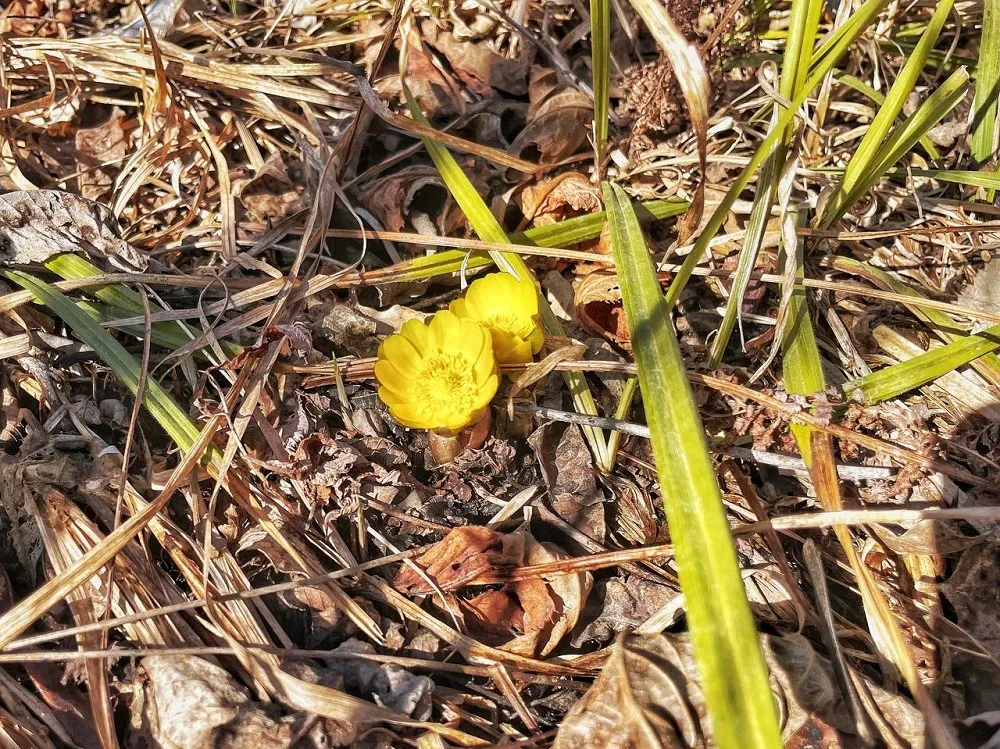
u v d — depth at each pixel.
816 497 0.23
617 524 0.23
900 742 0.18
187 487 0.22
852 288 0.24
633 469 0.23
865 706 0.19
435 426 0.20
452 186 0.26
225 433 0.23
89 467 0.22
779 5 0.32
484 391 0.20
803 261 0.26
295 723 0.18
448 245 0.25
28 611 0.18
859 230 0.28
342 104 0.29
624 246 0.21
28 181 0.27
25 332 0.24
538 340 0.22
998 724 0.19
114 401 0.24
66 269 0.25
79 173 0.28
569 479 0.23
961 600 0.21
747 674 0.14
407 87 0.27
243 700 0.19
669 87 0.26
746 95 0.29
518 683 0.20
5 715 0.18
